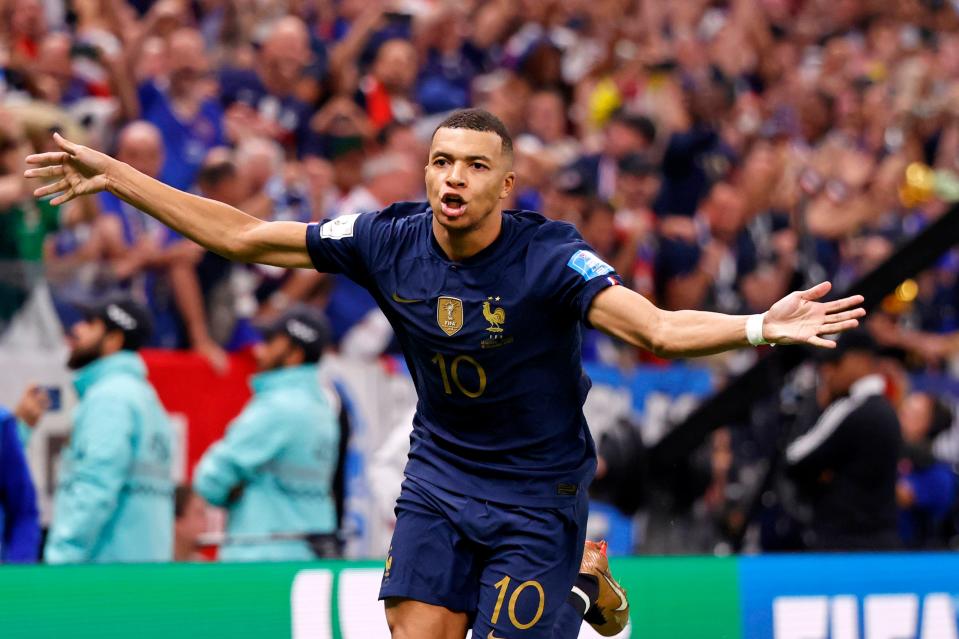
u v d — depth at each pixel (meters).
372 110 28.94
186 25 28.97
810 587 17.94
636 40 38.19
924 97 40.75
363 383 20.17
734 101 35.47
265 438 17.98
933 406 26.31
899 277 22.33
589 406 22.69
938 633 18.61
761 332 10.34
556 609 12.29
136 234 21.88
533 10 35.34
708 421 22.36
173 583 15.16
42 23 26.02
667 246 28.25
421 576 12.23
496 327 11.60
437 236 11.78
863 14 46.47
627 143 29.55
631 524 22.61
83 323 17.53
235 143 26.42
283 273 23.02
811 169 34.38
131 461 17.22
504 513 12.19
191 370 19.33
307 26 32.12
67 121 21.20
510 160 11.55
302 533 18.28
